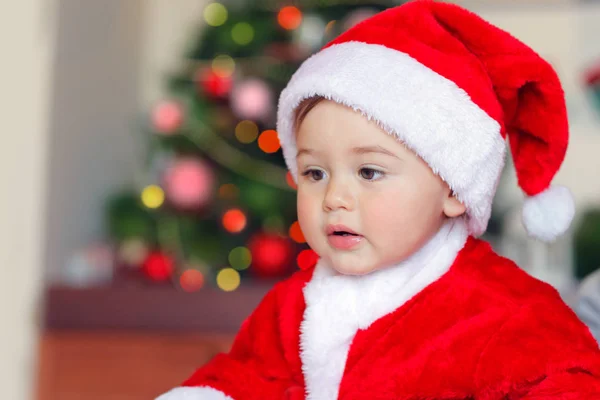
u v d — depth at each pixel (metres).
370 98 0.84
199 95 2.45
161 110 2.41
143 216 2.46
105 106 2.77
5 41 2.07
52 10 2.28
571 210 0.93
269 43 2.43
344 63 0.87
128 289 2.23
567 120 0.93
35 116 2.19
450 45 0.90
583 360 0.79
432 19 0.91
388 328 0.88
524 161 0.95
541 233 0.94
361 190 0.86
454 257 0.92
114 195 2.79
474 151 0.87
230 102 2.42
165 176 2.45
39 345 2.16
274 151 2.37
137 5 3.05
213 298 2.21
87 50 2.61
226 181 2.44
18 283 2.11
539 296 0.87
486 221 0.94
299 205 0.90
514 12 3.00
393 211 0.85
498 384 0.80
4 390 2.04
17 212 2.11
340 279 0.93
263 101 2.31
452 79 0.88
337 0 2.42
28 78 2.16
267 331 0.98
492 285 0.88
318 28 2.38
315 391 0.88
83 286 2.24
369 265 0.86
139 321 2.21
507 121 0.96
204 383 0.96
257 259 2.31
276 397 0.92
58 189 2.37
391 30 0.91
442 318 0.86
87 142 2.61
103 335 2.20
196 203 2.37
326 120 0.87
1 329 2.04
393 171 0.85
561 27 2.97
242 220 2.39
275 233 2.41
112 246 2.59
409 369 0.84
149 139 2.60
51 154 2.32
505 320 0.84
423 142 0.84
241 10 2.54
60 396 2.12
